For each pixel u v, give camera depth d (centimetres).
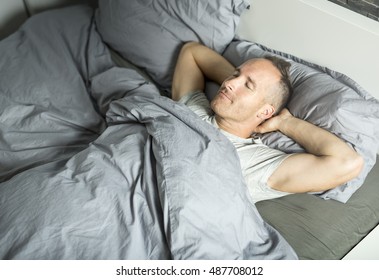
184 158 139
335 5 165
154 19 202
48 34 222
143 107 156
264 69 159
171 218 128
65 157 160
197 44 194
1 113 183
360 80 162
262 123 164
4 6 258
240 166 149
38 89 194
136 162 142
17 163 164
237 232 135
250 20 188
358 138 151
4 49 216
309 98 160
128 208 133
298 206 154
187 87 186
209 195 134
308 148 154
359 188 160
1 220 129
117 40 213
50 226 126
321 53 169
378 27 153
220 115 161
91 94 195
